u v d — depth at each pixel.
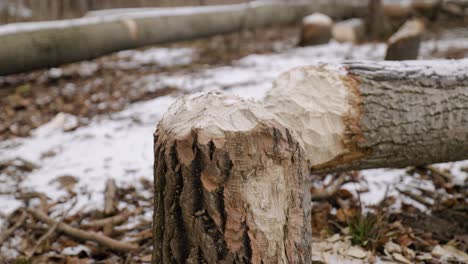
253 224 1.41
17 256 2.34
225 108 1.48
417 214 2.56
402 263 2.15
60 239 2.48
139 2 11.94
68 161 3.37
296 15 9.90
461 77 2.25
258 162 1.40
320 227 2.44
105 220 2.57
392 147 2.17
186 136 1.38
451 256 2.20
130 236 2.46
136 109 4.37
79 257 2.33
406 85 2.17
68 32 5.46
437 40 7.86
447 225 2.47
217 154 1.36
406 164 2.30
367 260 2.16
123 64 6.57
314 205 2.66
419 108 2.17
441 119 2.21
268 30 9.88
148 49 7.84
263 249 1.42
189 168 1.38
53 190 2.97
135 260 2.27
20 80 5.69
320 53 6.78
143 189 2.95
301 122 2.09
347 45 7.49
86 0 11.10
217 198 1.39
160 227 1.53
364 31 8.52
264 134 1.41
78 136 3.81
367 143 2.11
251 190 1.40
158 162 1.47
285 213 1.47
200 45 8.15
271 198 1.43
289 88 2.15
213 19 7.70
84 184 3.02
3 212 2.73
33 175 3.19
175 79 5.34
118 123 4.05
